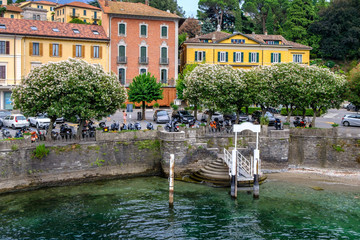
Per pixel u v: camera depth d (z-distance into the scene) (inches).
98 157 1291.8
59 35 2126.0
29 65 2063.2
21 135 1299.2
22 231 874.8
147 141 1369.3
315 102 1593.3
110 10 2308.1
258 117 1792.6
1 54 1983.3
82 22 3863.2
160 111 1868.8
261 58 2817.4
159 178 1338.6
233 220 959.6
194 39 2751.0
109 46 2298.2
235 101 1621.6
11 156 1133.1
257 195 1118.4
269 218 973.8
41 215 971.3
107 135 1310.3
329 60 3693.4
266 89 1617.9
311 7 3887.8
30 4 4347.9
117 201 1085.1
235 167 1112.8
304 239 856.9
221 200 1103.6
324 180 1307.8
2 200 1072.8
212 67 1578.5
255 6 4311.0
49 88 1173.1
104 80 1280.8
